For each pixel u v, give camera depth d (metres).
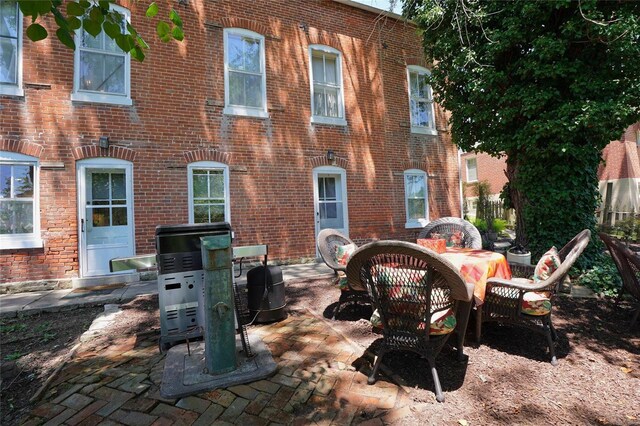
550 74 5.37
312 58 8.68
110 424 2.11
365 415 2.21
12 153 5.69
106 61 6.40
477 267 3.16
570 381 2.69
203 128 7.10
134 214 6.41
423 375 2.75
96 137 6.20
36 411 2.27
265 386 2.51
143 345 3.33
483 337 3.52
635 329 3.78
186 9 7.03
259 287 3.88
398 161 9.64
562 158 5.85
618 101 5.12
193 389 2.39
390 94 9.62
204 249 2.56
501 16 6.02
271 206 7.73
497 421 2.18
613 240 4.11
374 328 3.00
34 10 1.90
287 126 8.02
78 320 4.31
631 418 2.24
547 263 3.24
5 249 5.60
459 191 10.73
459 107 6.71
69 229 5.99
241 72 7.63
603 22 4.96
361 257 2.55
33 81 5.86
